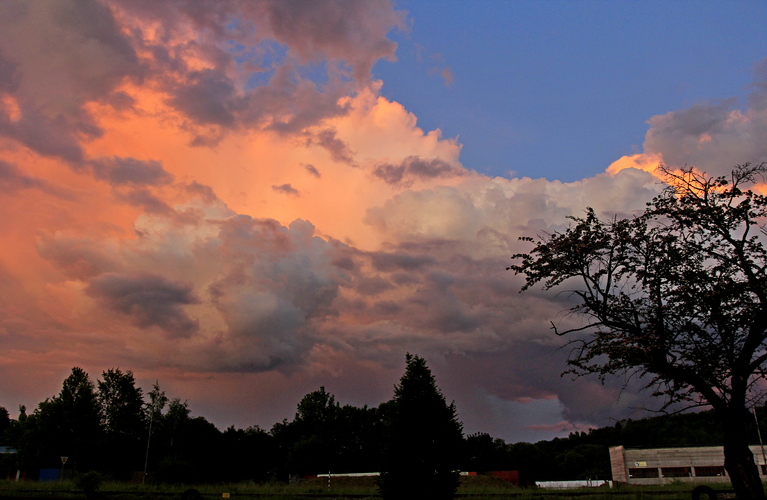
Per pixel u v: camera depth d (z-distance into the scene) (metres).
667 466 69.50
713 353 19.17
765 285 17.81
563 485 83.81
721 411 18.42
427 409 24.34
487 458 101.81
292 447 113.00
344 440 126.12
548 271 20.69
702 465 68.94
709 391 18.72
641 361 19.27
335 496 35.84
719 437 74.06
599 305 20.19
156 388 96.69
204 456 93.94
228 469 99.56
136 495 35.38
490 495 36.22
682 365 19.23
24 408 98.88
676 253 19.06
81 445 79.25
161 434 94.19
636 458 70.50
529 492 39.53
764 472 60.44
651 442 89.12
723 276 18.92
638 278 19.41
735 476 17.64
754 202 18.56
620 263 19.84
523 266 21.20
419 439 23.89
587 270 20.41
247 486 51.50
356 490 44.88
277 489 45.31
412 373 25.52
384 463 24.16
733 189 18.92
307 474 106.94
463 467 24.55
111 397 97.00
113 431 92.62
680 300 19.05
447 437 24.12
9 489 37.69
